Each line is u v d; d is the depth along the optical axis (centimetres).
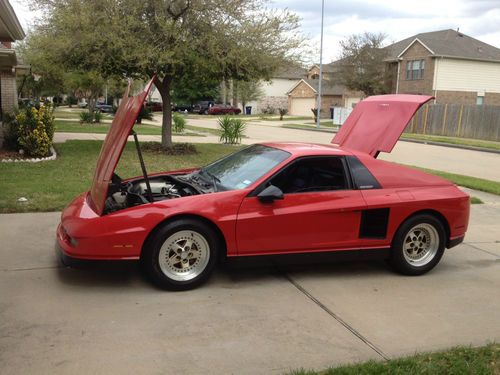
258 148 557
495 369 320
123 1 1270
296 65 1475
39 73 3288
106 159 486
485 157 2008
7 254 526
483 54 4162
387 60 4300
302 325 389
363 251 503
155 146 1570
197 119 4766
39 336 353
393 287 485
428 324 401
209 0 1298
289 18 1416
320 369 323
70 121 3061
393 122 603
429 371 313
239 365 325
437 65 3984
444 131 3212
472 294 474
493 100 4272
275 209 464
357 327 390
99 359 325
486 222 786
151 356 332
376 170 515
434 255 528
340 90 5381
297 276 504
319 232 481
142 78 1453
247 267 479
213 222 445
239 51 1317
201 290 453
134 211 433
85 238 422
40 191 815
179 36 1280
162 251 438
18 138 1220
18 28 1248
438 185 536
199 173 561
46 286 445
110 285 454
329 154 501
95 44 1252
